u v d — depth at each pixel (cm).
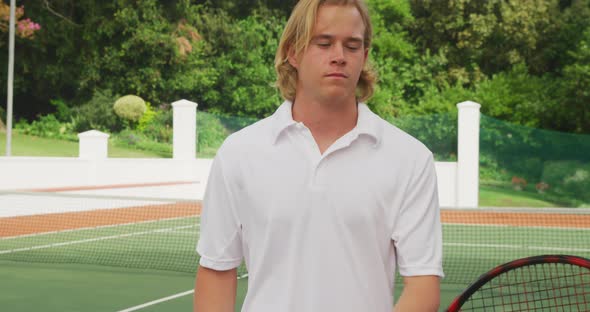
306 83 181
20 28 2572
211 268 193
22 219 1386
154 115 2667
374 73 198
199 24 2956
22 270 851
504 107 2703
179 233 1239
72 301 675
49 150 2512
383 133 183
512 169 1944
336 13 175
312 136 182
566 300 638
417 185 182
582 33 2781
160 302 674
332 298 178
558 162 1916
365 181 179
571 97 2614
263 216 182
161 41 2802
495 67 2945
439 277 184
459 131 1727
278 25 3053
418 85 2859
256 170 183
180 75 2891
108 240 1144
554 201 1906
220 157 189
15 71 2853
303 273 179
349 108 186
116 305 659
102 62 2870
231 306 197
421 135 1944
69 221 1374
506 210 784
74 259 945
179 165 1927
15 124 2745
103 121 2741
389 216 181
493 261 982
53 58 2908
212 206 192
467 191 1717
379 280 182
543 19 2825
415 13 3039
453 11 2906
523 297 659
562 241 1211
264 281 184
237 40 2955
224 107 2961
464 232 1334
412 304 178
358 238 179
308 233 179
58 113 2805
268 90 2930
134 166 1873
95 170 1767
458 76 2844
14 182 1544
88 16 2872
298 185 180
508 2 2922
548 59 2861
